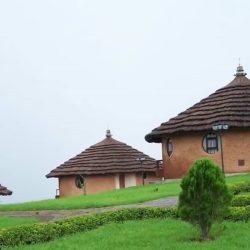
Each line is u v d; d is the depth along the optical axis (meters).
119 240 15.19
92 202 25.83
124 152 50.72
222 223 16.31
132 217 18.77
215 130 33.84
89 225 17.62
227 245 13.66
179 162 39.50
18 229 16.05
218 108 37.59
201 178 14.48
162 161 42.81
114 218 18.47
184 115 39.25
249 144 37.22
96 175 48.94
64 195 50.66
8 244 15.58
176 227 16.59
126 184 49.47
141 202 24.20
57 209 25.48
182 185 14.73
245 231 15.29
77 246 14.75
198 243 14.10
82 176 49.47
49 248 14.66
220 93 39.31
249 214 17.02
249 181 25.52
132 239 15.24
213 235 14.93
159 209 18.86
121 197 27.64
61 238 16.22
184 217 14.70
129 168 48.97
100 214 18.53
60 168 50.66
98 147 51.41
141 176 50.56
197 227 15.61
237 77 40.09
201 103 39.47
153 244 14.42
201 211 14.41
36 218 22.61
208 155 38.00
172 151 40.28
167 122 39.81
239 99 37.75
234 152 37.25
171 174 40.22
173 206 20.66
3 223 20.66
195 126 37.22
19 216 23.91
